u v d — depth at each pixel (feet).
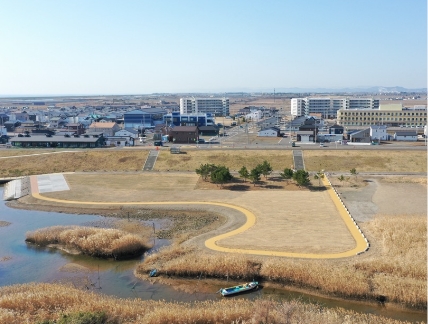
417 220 201.26
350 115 619.26
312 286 145.59
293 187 281.74
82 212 244.01
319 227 201.26
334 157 350.23
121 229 213.25
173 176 318.24
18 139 446.19
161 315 123.75
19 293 137.49
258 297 142.00
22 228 218.79
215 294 145.07
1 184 323.78
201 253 172.35
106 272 164.25
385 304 135.23
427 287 136.15
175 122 641.81
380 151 356.38
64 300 134.51
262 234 193.67
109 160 365.20
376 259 157.79
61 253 183.62
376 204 240.32
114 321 123.44
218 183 295.48
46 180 317.42
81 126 603.67
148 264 166.09
